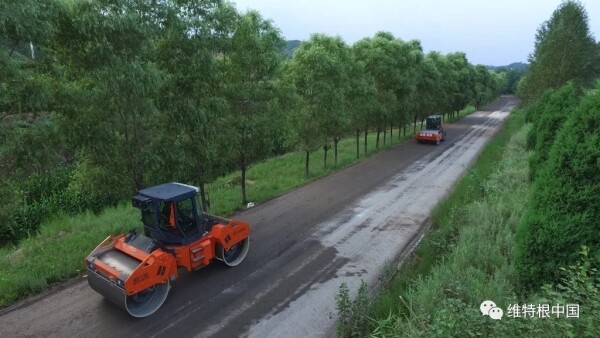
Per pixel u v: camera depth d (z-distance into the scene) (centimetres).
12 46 868
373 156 2909
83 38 965
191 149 1326
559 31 3991
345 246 1263
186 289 990
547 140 1444
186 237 969
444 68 4831
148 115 1141
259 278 1050
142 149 1145
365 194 1875
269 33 1574
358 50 3025
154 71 1055
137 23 1016
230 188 2041
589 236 718
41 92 878
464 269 917
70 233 1359
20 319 856
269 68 1563
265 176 2364
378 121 3047
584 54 3925
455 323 590
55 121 1005
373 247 1255
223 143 1475
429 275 930
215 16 1320
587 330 533
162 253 874
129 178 1188
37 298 941
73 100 994
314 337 802
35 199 2009
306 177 2233
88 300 934
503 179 1717
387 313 796
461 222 1230
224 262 1094
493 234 1079
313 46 2106
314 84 2105
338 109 2212
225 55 1519
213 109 1324
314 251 1225
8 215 1082
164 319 862
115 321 851
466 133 4234
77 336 800
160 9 1107
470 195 1611
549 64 4028
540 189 800
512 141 2972
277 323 849
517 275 814
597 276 689
